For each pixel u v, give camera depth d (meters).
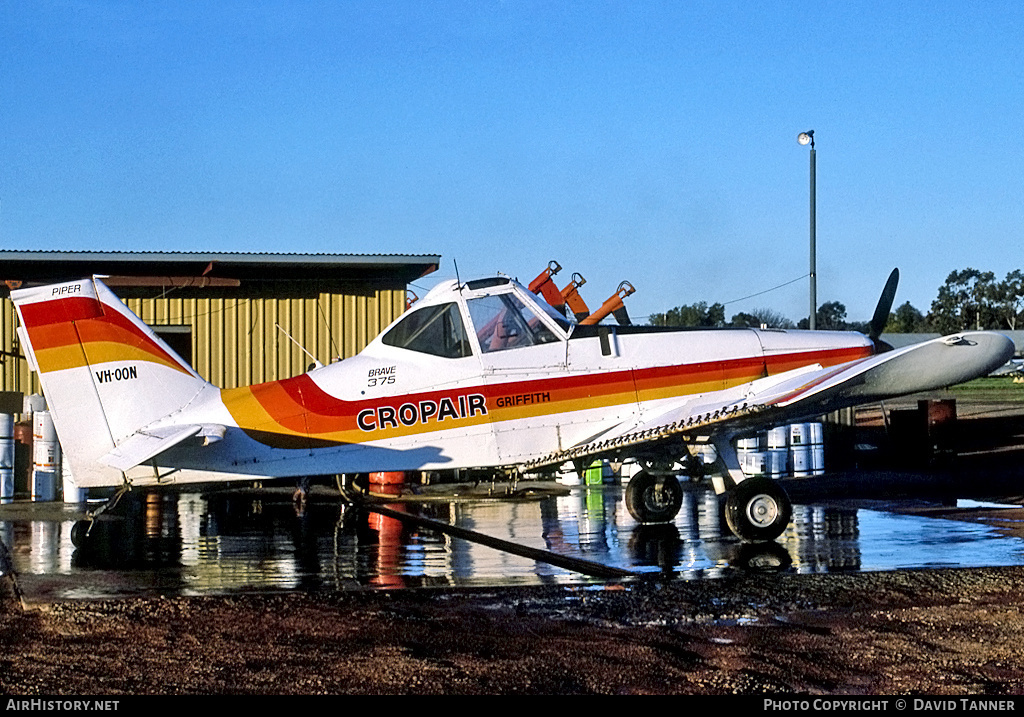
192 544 10.33
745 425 10.40
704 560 8.96
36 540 10.66
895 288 12.28
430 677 5.28
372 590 7.63
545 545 10.07
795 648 5.82
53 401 10.32
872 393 10.16
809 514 12.17
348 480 14.91
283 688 5.11
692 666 5.46
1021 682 5.15
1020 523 11.20
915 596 7.20
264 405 10.48
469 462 10.64
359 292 21.09
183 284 20.02
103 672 5.41
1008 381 50.09
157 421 10.45
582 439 10.85
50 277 20.03
